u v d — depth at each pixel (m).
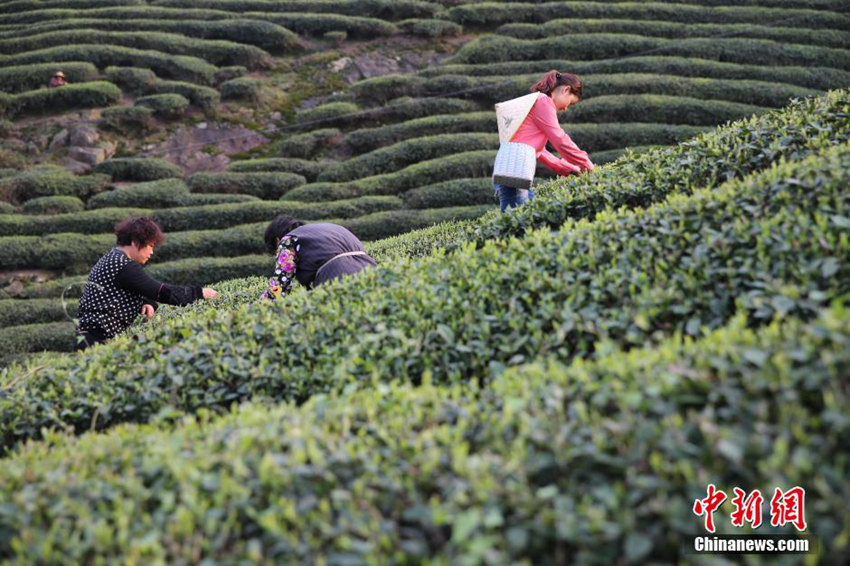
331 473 2.29
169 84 16.50
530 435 2.25
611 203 4.97
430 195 12.70
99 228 12.38
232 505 2.23
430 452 2.26
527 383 2.65
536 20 18.77
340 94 16.97
